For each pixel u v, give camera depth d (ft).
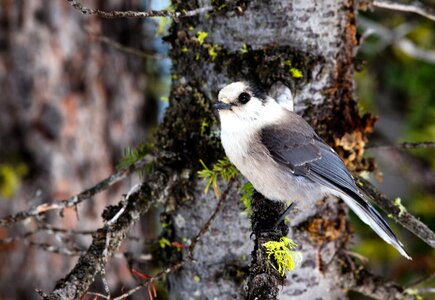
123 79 54.08
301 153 31.76
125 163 35.24
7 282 51.03
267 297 24.35
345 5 32.40
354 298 50.49
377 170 34.63
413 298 33.99
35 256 51.13
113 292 51.44
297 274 32.50
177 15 26.76
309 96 32.07
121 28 53.67
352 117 33.14
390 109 56.65
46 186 51.67
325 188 32.60
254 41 31.40
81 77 52.29
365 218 31.96
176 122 32.91
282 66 31.27
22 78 51.55
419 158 51.78
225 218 32.37
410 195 53.16
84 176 52.54
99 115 53.06
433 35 55.72
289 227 32.55
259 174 31.68
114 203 53.06
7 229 50.88
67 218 51.24
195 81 32.53
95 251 26.40
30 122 51.65
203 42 31.99
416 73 53.21
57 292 23.97
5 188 50.70
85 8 24.49
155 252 35.88
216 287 32.76
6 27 51.29
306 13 31.27
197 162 32.22
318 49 31.73
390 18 55.98
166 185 30.76
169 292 35.17
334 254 33.42
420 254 50.26
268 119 31.78
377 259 50.47
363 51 53.47
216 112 32.12
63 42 51.72
